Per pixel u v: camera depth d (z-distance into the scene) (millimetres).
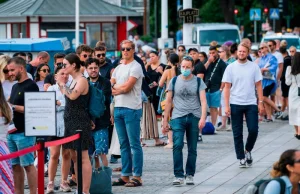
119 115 22359
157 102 31562
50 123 17484
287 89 38625
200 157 27406
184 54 35062
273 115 39781
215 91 33875
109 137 25594
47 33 65375
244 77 24594
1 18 66062
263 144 30250
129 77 22031
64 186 21844
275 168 15023
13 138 19562
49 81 23812
